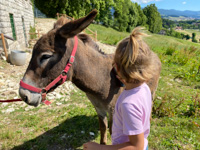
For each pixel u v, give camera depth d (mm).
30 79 1651
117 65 1065
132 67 975
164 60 8945
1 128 3182
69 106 4020
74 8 27984
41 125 3303
